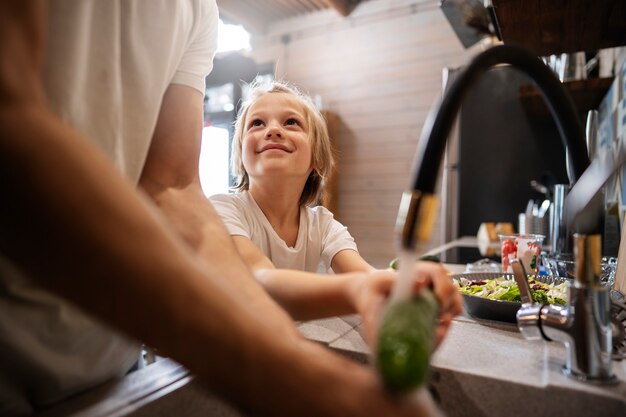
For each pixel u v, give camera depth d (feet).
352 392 0.76
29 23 0.71
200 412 1.47
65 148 0.69
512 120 8.39
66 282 0.69
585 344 1.47
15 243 0.67
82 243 0.66
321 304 1.62
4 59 0.67
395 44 12.51
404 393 0.73
